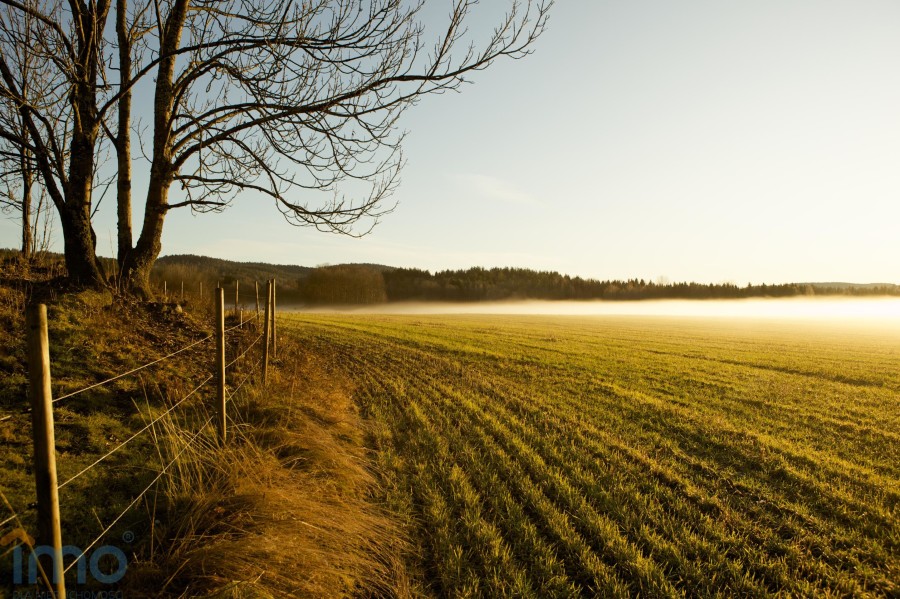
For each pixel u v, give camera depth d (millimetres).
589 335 39406
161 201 12195
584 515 5836
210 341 11406
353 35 8336
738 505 6500
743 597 4465
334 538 4488
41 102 9438
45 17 8867
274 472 5137
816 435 10289
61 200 10633
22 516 4055
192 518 4152
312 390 9820
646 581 4609
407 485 6602
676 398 13914
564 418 10914
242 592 3447
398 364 18625
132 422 6648
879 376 19406
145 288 12438
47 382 2584
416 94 8555
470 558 4930
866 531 5883
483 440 8727
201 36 9727
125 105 12000
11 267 12250
